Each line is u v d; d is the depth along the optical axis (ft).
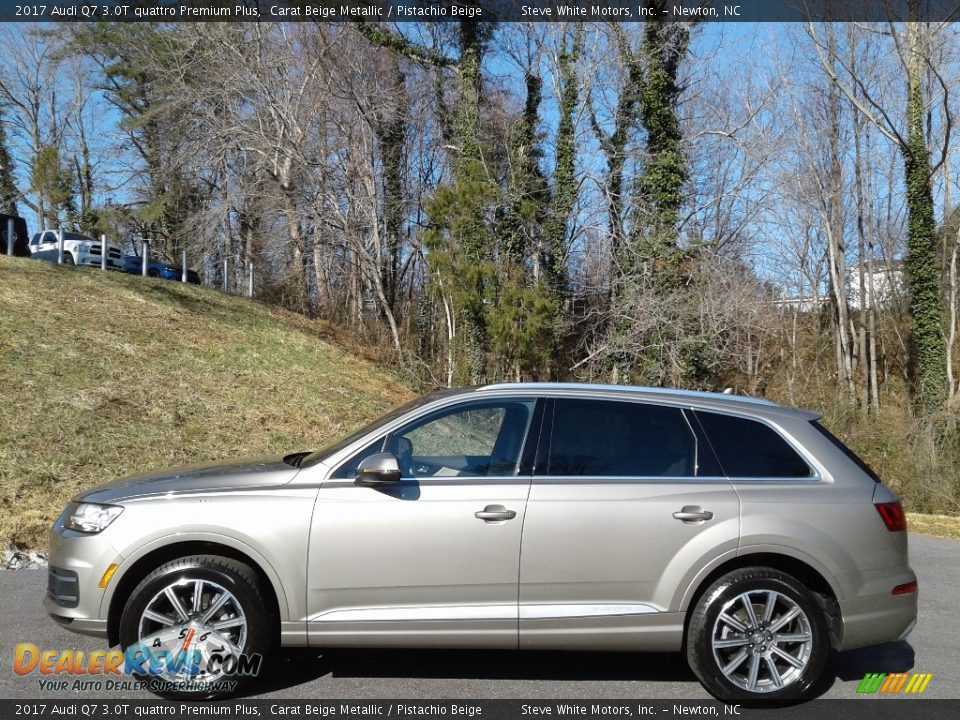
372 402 61.77
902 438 65.26
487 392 15.17
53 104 135.23
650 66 67.10
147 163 117.60
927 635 18.49
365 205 83.35
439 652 16.53
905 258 88.22
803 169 85.40
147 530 13.70
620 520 13.91
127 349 53.06
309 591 13.71
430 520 13.80
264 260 97.50
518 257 64.80
